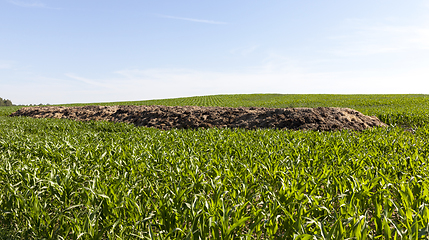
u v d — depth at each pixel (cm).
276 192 400
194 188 392
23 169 454
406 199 318
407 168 500
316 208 316
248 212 352
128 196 341
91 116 2080
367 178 402
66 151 647
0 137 951
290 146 662
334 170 449
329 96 4897
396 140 717
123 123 1486
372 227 345
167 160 522
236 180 389
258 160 499
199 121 1603
